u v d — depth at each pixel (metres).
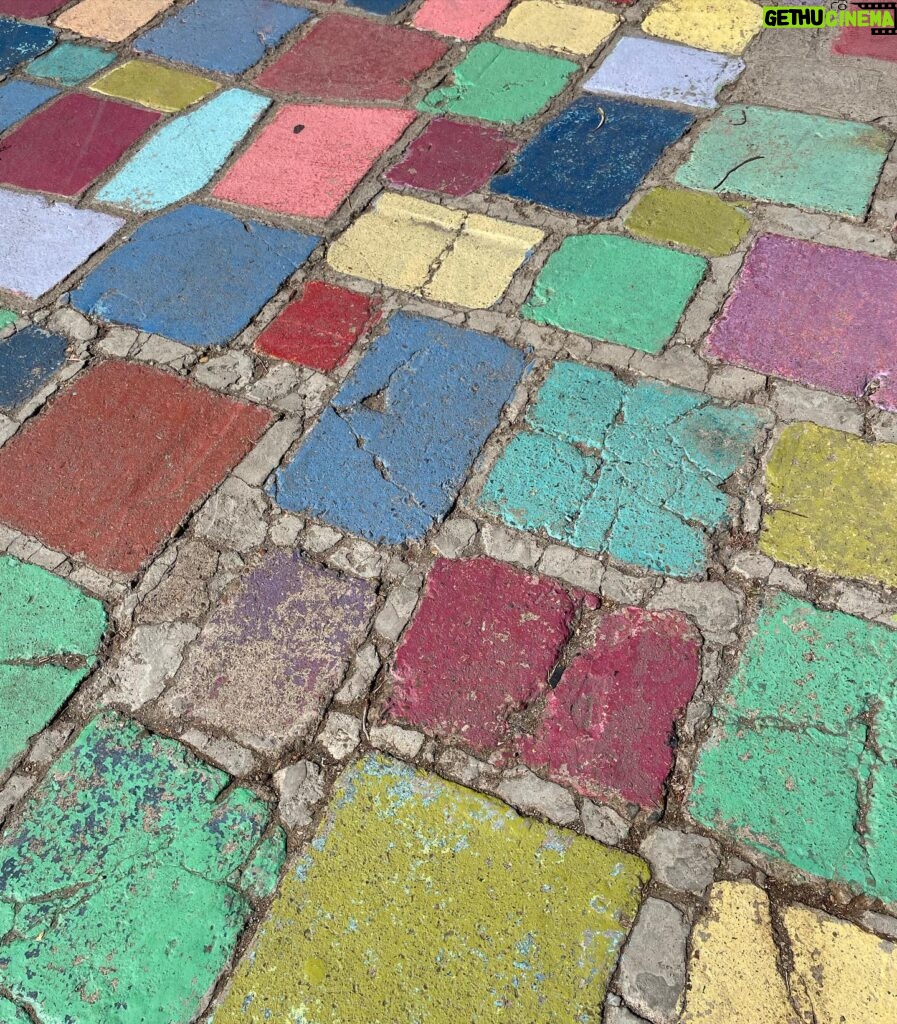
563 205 2.98
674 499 2.22
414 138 3.28
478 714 1.91
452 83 3.52
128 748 1.92
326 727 1.92
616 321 2.62
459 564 2.15
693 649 1.97
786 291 2.65
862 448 2.28
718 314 2.61
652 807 1.78
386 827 1.78
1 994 1.65
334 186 3.12
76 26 3.98
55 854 1.80
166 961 1.66
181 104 3.54
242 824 1.80
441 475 2.32
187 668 2.03
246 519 2.27
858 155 3.03
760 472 2.25
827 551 2.10
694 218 2.88
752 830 1.74
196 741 1.92
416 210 3.01
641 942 1.63
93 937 1.70
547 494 2.26
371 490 2.30
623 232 2.87
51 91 3.65
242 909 1.71
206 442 2.43
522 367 2.54
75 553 2.23
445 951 1.64
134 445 2.44
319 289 2.80
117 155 3.34
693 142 3.15
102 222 3.08
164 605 2.13
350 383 2.54
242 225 3.02
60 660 2.06
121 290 2.85
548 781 1.82
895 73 3.35
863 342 2.50
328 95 3.52
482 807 1.79
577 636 2.01
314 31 3.84
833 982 1.57
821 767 1.80
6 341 2.73
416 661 1.99
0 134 3.46
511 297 2.72
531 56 3.61
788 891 1.67
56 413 2.53
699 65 3.48
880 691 1.88
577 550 2.15
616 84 3.44
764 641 1.97
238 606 2.11
